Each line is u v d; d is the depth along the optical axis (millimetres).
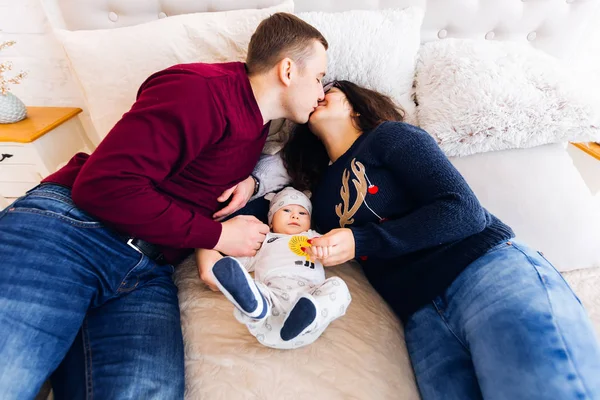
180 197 807
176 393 619
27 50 1277
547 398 526
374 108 918
